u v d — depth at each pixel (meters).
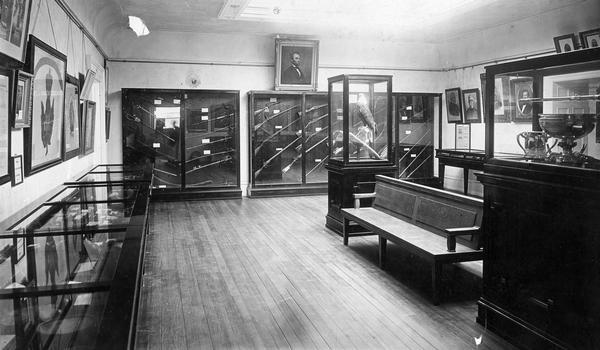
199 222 8.44
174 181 11.00
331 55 12.23
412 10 9.61
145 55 10.93
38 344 1.39
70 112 5.60
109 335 1.34
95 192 4.36
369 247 6.73
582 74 4.81
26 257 2.19
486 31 11.23
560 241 3.32
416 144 12.83
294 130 11.70
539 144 3.90
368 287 5.05
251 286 5.08
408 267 5.76
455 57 12.48
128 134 10.69
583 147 3.95
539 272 3.51
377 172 7.40
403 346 3.69
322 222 8.45
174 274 5.49
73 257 2.18
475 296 4.79
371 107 7.60
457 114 12.14
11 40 3.17
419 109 12.77
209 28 10.70
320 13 9.76
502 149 9.62
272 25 10.35
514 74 4.31
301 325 4.09
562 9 9.18
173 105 10.88
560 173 3.27
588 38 8.37
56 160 4.76
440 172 11.80
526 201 3.62
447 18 9.95
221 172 11.31
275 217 8.91
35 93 3.93
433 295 4.57
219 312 4.38
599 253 3.02
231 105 11.27
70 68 5.83
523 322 3.64
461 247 4.74
